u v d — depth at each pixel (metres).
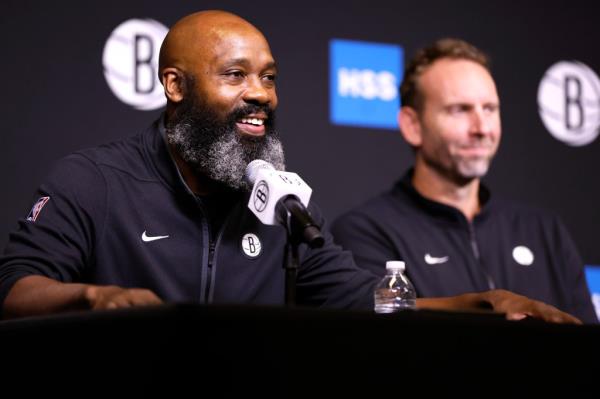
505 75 10.30
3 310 4.91
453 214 8.46
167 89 6.20
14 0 8.40
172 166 6.00
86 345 3.57
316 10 9.52
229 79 6.00
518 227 8.68
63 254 5.52
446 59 8.77
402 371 3.59
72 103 8.52
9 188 8.26
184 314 3.40
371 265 8.26
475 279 8.32
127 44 8.75
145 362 3.43
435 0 10.06
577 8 10.66
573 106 10.52
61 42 8.52
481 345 3.70
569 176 10.40
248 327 3.44
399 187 8.70
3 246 8.20
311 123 9.38
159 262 5.87
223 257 6.02
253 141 5.98
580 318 8.44
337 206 9.41
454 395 3.65
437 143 8.59
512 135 10.23
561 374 3.82
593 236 10.41
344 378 3.52
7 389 3.78
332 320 3.53
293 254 4.66
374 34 9.73
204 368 3.40
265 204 4.80
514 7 10.41
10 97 8.33
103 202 5.82
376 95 9.67
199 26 6.12
